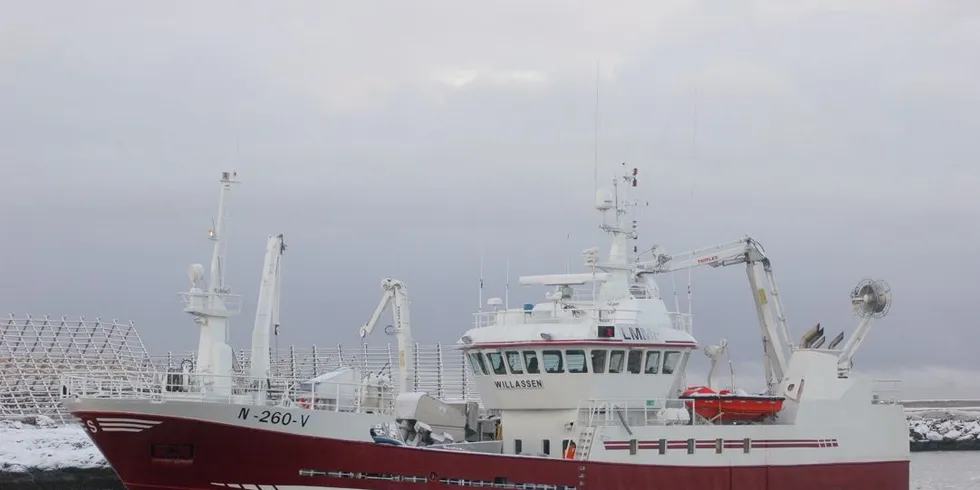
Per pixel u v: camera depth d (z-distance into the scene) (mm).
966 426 142000
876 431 39344
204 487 29203
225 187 32531
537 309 36281
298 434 29500
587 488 32219
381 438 31047
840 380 38812
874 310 41219
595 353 33906
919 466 95938
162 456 29078
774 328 42250
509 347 34594
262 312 32844
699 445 34719
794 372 39094
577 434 33531
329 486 29734
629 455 33250
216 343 31250
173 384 29703
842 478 37906
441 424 35438
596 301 36062
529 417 34906
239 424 28953
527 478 31516
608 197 37562
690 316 39000
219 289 31828
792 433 36938
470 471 30953
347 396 32344
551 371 34188
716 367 41219
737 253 42156
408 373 37969
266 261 33594
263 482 29453
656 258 42656
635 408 34875
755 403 36688
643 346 34750
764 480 35875
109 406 28531
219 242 32094
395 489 30203
